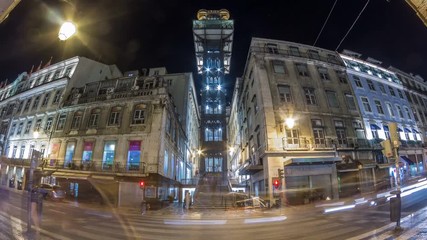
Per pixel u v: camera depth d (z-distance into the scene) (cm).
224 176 3684
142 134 2261
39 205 792
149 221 1164
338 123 2353
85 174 2153
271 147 2106
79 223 979
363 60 2989
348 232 716
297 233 773
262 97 2289
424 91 3522
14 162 2711
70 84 2881
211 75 4616
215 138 4219
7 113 3334
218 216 1397
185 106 3556
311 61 2609
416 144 2784
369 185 2183
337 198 2023
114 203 2031
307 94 2412
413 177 2358
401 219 816
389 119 2683
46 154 2514
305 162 1944
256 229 900
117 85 2638
